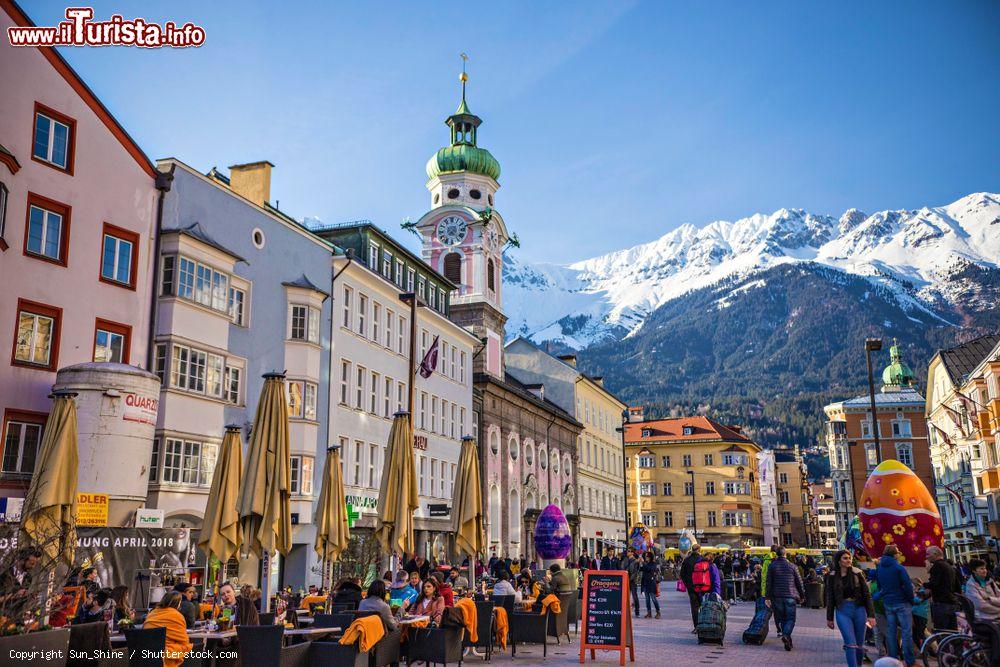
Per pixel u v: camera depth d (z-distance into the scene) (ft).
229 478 61.36
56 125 86.58
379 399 142.10
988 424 197.98
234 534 60.29
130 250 92.79
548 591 84.48
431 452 162.71
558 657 64.49
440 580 64.80
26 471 80.33
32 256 82.33
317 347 118.52
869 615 51.21
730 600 132.57
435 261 233.96
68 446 65.10
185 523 94.27
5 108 81.10
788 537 543.80
